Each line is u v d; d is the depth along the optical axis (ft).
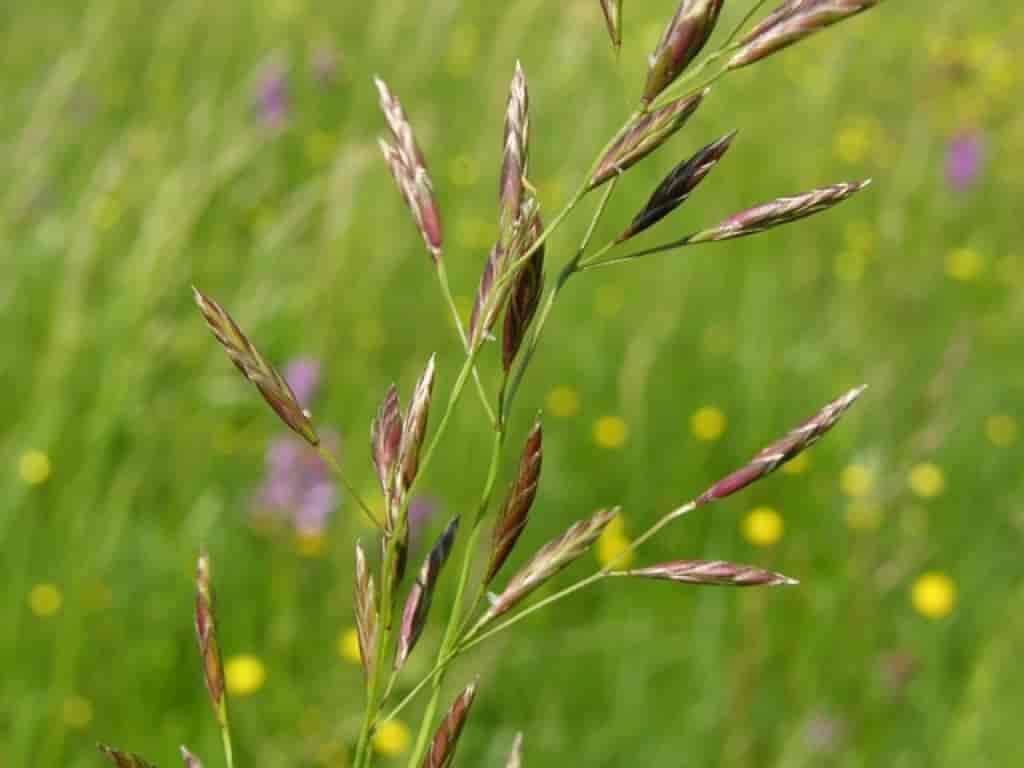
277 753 8.93
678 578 2.98
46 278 13.91
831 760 9.18
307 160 17.58
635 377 12.63
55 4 20.74
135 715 9.39
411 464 2.95
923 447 11.11
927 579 10.52
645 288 15.48
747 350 14.07
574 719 9.86
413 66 18.42
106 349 12.17
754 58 2.58
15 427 11.94
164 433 12.12
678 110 2.71
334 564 10.58
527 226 2.85
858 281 15.52
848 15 2.51
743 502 12.04
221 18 20.40
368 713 3.02
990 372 14.32
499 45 18.81
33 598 9.86
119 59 19.62
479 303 2.88
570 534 3.00
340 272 14.01
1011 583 11.46
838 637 10.10
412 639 3.04
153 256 12.52
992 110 20.71
